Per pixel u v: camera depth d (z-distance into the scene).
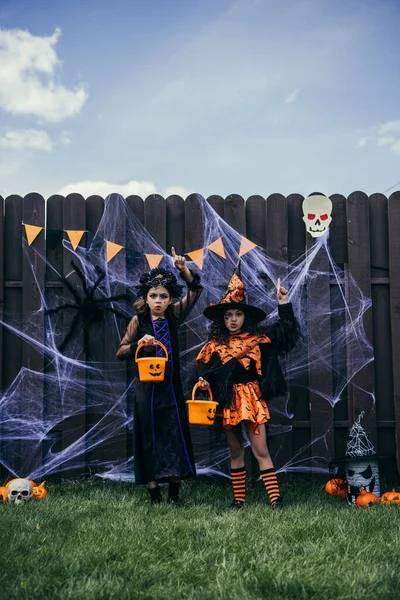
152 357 4.17
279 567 2.75
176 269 5.25
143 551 2.99
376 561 2.87
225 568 2.75
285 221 5.24
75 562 2.78
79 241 5.21
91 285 5.24
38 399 5.13
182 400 4.42
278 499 4.16
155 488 4.25
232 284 4.59
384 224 5.27
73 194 5.27
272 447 5.11
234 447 4.34
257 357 4.37
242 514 3.84
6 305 5.26
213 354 4.43
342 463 4.53
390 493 4.37
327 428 5.08
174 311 4.54
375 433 5.07
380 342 5.21
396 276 5.17
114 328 5.21
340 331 5.21
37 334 5.17
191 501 4.39
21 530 3.37
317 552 2.96
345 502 4.43
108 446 5.16
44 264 5.21
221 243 5.20
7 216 5.30
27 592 2.44
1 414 5.16
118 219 5.27
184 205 5.31
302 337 5.14
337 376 5.19
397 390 5.07
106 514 3.80
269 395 4.34
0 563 2.76
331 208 5.21
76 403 5.16
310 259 5.20
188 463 4.29
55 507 4.00
